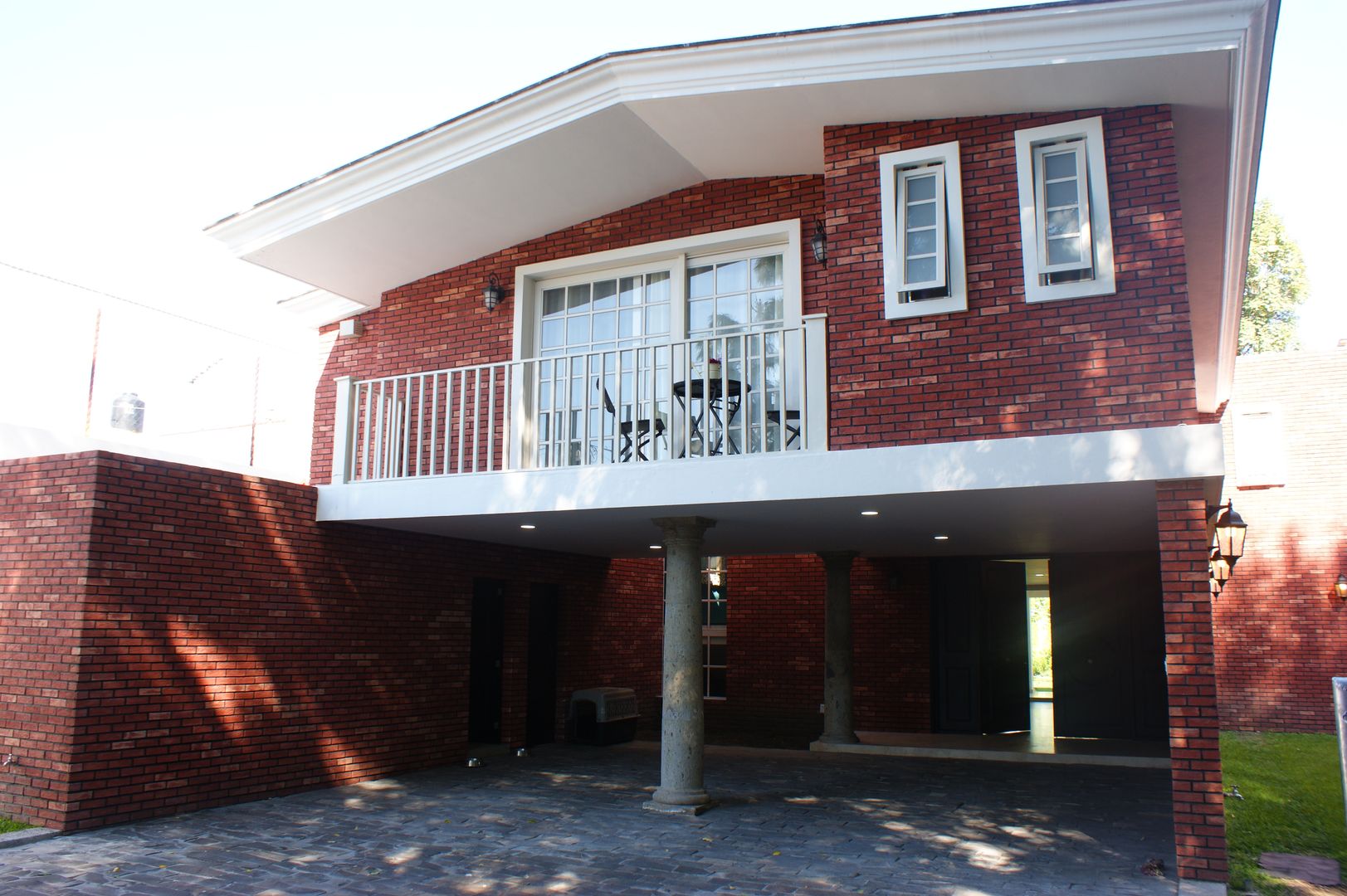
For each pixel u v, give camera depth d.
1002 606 14.21
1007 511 8.05
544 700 13.04
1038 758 11.65
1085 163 7.08
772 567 14.96
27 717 7.44
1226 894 5.81
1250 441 14.50
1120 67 6.68
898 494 7.04
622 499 7.82
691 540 8.66
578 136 8.67
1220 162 7.95
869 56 7.21
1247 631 14.27
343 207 9.52
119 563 7.53
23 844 6.81
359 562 9.77
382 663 9.99
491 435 8.79
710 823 7.96
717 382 8.94
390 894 5.89
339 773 9.39
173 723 7.87
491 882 6.18
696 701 8.67
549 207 9.97
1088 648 13.34
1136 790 9.71
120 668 7.48
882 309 7.44
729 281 9.88
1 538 7.95
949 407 7.11
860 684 14.09
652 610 15.48
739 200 9.66
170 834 7.25
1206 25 6.37
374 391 11.44
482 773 10.37
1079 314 6.88
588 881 6.22
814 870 6.51
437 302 11.18
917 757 11.95
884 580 14.20
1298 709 13.88
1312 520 14.16
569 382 8.55
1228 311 11.10
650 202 10.07
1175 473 6.28
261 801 8.54
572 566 13.52
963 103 7.31
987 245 7.23
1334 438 14.19
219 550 8.36
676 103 7.97
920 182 7.62
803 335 7.70
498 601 12.30
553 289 10.73
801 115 7.98
